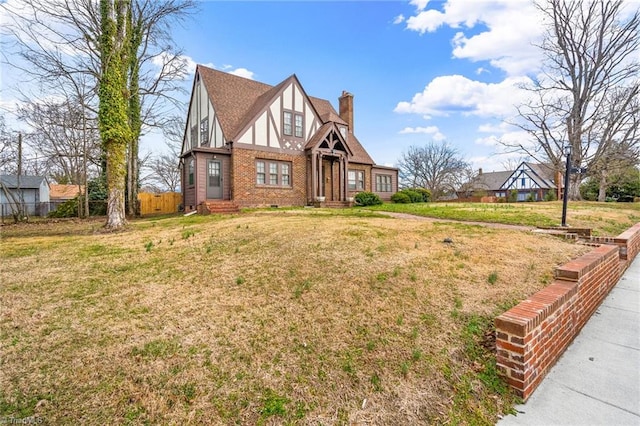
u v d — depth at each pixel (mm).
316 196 17391
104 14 9977
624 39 19359
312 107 18328
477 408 2512
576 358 3357
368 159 22562
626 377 2992
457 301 3742
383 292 3883
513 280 4277
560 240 6387
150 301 3801
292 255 5051
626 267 6816
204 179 14812
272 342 3025
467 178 41031
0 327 3215
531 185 44625
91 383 2480
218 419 2215
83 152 18125
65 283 4348
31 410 2234
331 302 3684
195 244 6215
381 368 2762
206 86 17812
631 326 4098
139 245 6465
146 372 2602
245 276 4426
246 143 15680
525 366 2670
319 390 2512
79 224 12703
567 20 20625
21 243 6934
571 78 21062
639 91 18938
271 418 2244
